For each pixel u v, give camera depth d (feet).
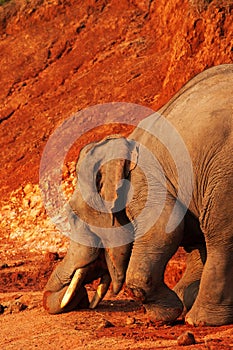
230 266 59.98
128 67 145.07
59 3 169.48
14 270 97.45
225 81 61.31
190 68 127.65
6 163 138.51
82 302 67.72
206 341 54.03
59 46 160.86
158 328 60.54
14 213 125.18
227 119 59.67
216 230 59.62
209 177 59.67
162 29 148.66
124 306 69.87
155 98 133.28
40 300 72.59
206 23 127.65
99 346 55.88
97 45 155.43
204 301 60.29
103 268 66.08
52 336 59.82
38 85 154.20
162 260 59.93
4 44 168.76
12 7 173.99
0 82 159.12
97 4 165.07
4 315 69.31
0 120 150.61
